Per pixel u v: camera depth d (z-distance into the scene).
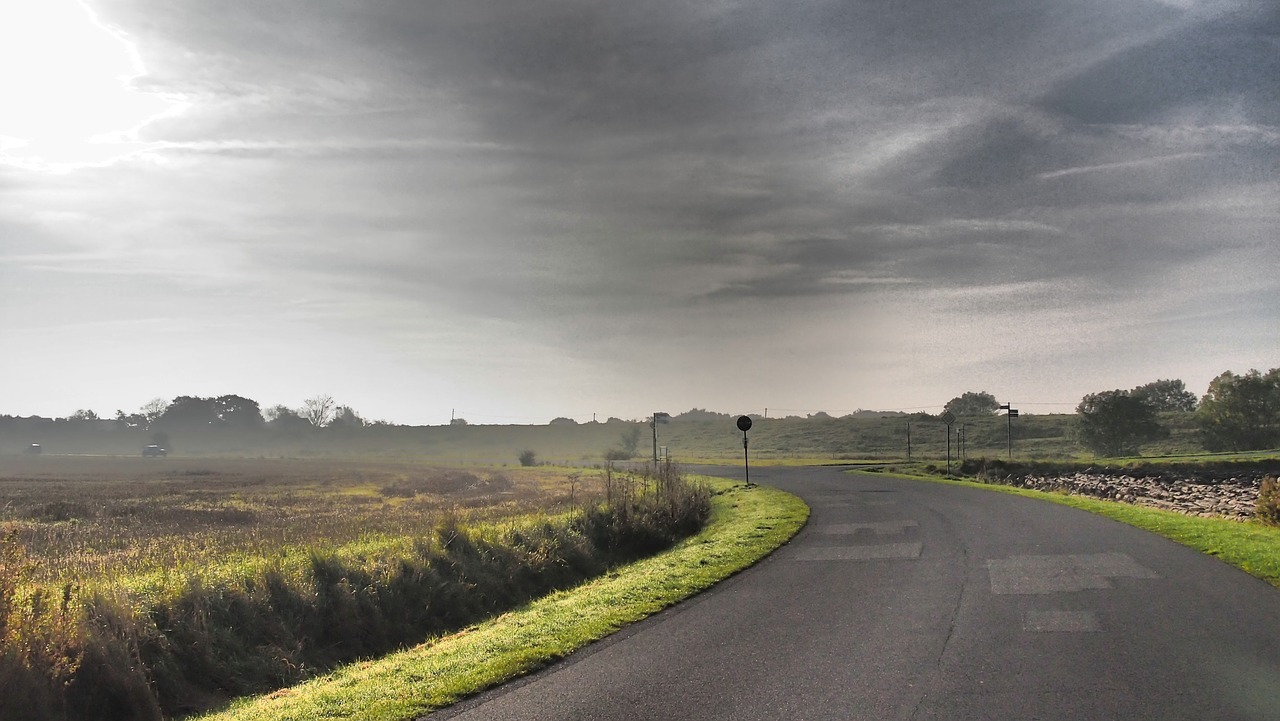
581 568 20.89
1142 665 7.90
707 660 9.01
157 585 13.64
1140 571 12.71
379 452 157.00
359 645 14.79
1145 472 48.50
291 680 12.84
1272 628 9.12
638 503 25.33
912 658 8.56
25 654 9.57
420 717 7.78
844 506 25.81
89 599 11.67
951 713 6.86
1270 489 22.91
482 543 19.48
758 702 7.44
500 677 8.85
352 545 19.38
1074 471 49.31
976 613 10.45
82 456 142.25
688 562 16.69
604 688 8.20
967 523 19.91
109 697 10.38
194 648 12.34
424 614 16.22
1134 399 79.75
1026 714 6.74
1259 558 13.14
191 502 38.41
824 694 7.55
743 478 44.28
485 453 140.12
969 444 104.62
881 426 129.38
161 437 163.25
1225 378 74.12
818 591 12.62
